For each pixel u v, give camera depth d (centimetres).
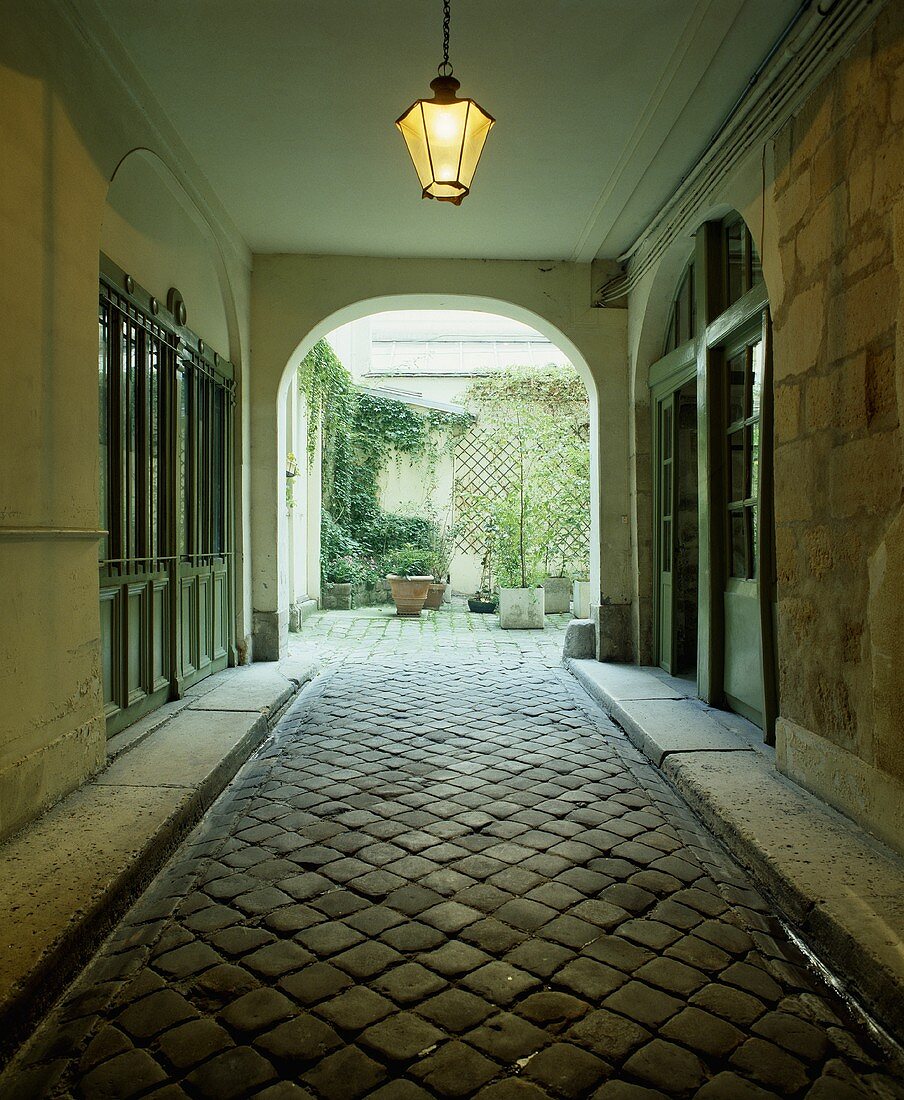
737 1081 174
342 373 1245
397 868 283
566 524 1066
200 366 564
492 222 610
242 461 664
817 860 265
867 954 205
